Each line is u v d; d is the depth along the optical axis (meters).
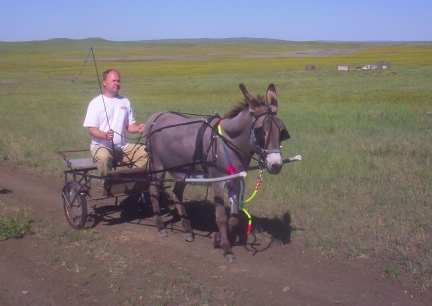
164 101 27.42
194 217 8.91
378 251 6.79
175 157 7.62
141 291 6.02
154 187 8.27
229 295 5.88
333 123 16.98
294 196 9.05
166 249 7.39
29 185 11.11
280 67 66.19
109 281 6.30
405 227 7.33
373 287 6.00
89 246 7.52
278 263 6.78
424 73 44.03
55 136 15.95
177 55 134.38
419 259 6.40
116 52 152.88
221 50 174.12
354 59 86.12
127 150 8.73
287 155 12.16
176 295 5.90
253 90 34.50
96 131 8.24
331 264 6.66
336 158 11.45
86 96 32.12
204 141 7.10
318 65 66.62
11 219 8.23
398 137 14.03
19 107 24.38
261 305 5.65
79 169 8.36
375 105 23.14
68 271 6.66
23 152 13.83
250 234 7.79
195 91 35.38
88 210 9.38
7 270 6.72
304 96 29.28
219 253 7.21
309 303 5.68
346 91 31.08
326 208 8.37
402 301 5.66
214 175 7.01
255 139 6.35
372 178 9.87
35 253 7.28
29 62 93.00
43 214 9.20
